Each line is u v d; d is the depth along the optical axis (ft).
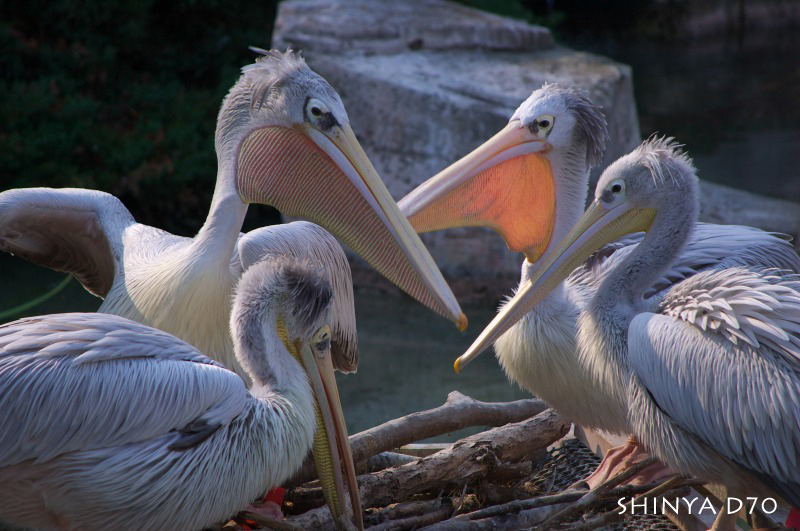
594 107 31.24
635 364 26.84
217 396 23.56
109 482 22.59
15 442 22.04
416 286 27.99
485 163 31.09
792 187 90.89
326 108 27.43
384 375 57.21
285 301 25.82
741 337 25.31
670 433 26.86
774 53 162.20
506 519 26.94
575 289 32.17
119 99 92.89
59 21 92.32
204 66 100.27
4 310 64.18
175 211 86.43
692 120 121.90
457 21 78.33
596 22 177.27
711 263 31.42
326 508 27.12
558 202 31.73
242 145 27.96
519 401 34.09
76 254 33.45
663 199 28.84
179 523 23.61
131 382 22.84
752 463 25.36
